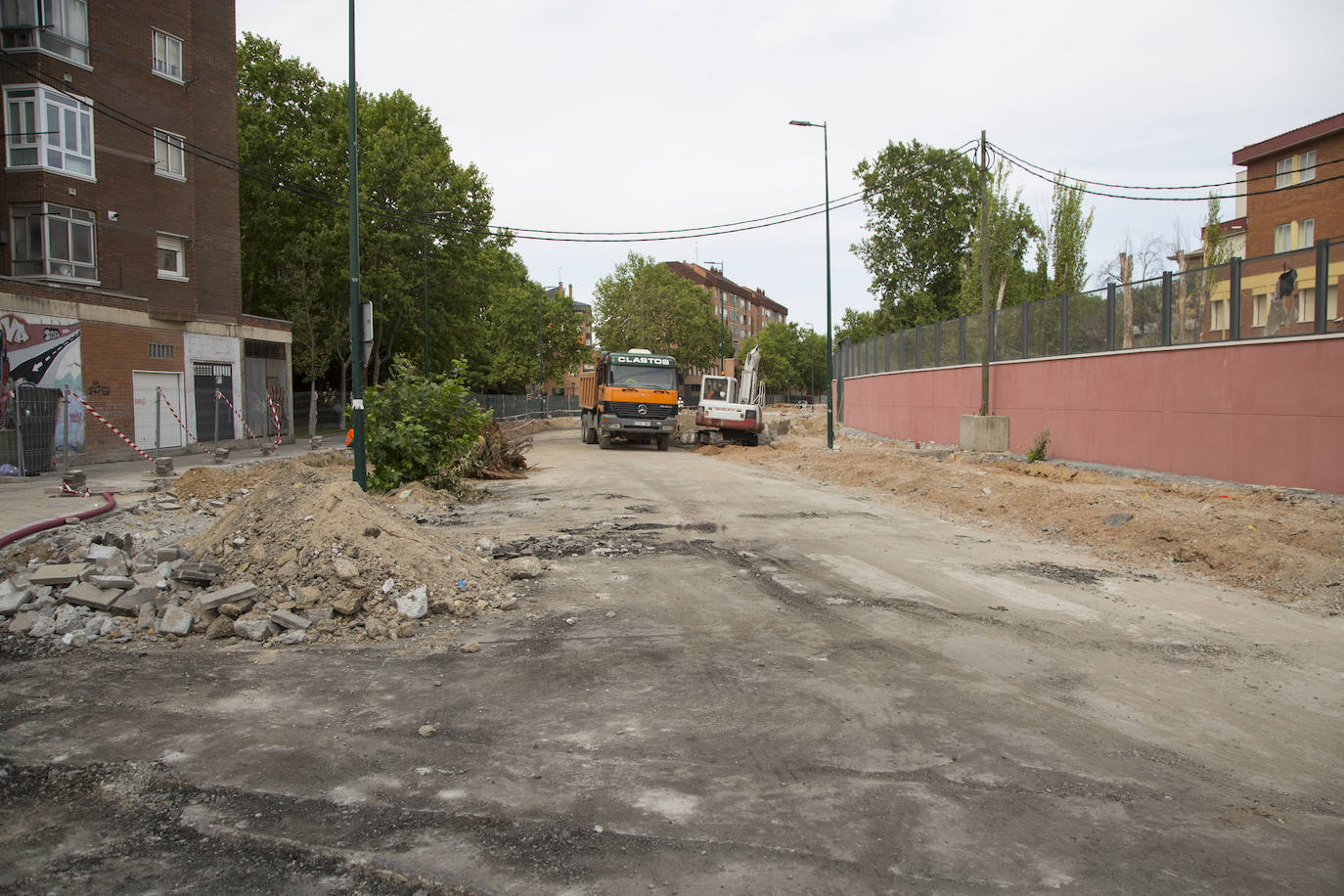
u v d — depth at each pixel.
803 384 121.62
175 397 24.00
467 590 6.99
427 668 5.41
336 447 27.22
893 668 5.41
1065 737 4.33
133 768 3.91
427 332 36.38
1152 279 15.84
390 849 3.18
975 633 6.23
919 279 45.88
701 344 86.06
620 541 10.05
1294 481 12.51
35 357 19.20
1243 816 3.51
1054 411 19.06
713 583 7.84
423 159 37.03
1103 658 5.65
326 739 4.25
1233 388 13.65
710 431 30.30
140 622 6.15
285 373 30.03
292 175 33.97
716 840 3.25
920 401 27.52
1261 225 32.53
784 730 4.39
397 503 12.98
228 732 4.35
